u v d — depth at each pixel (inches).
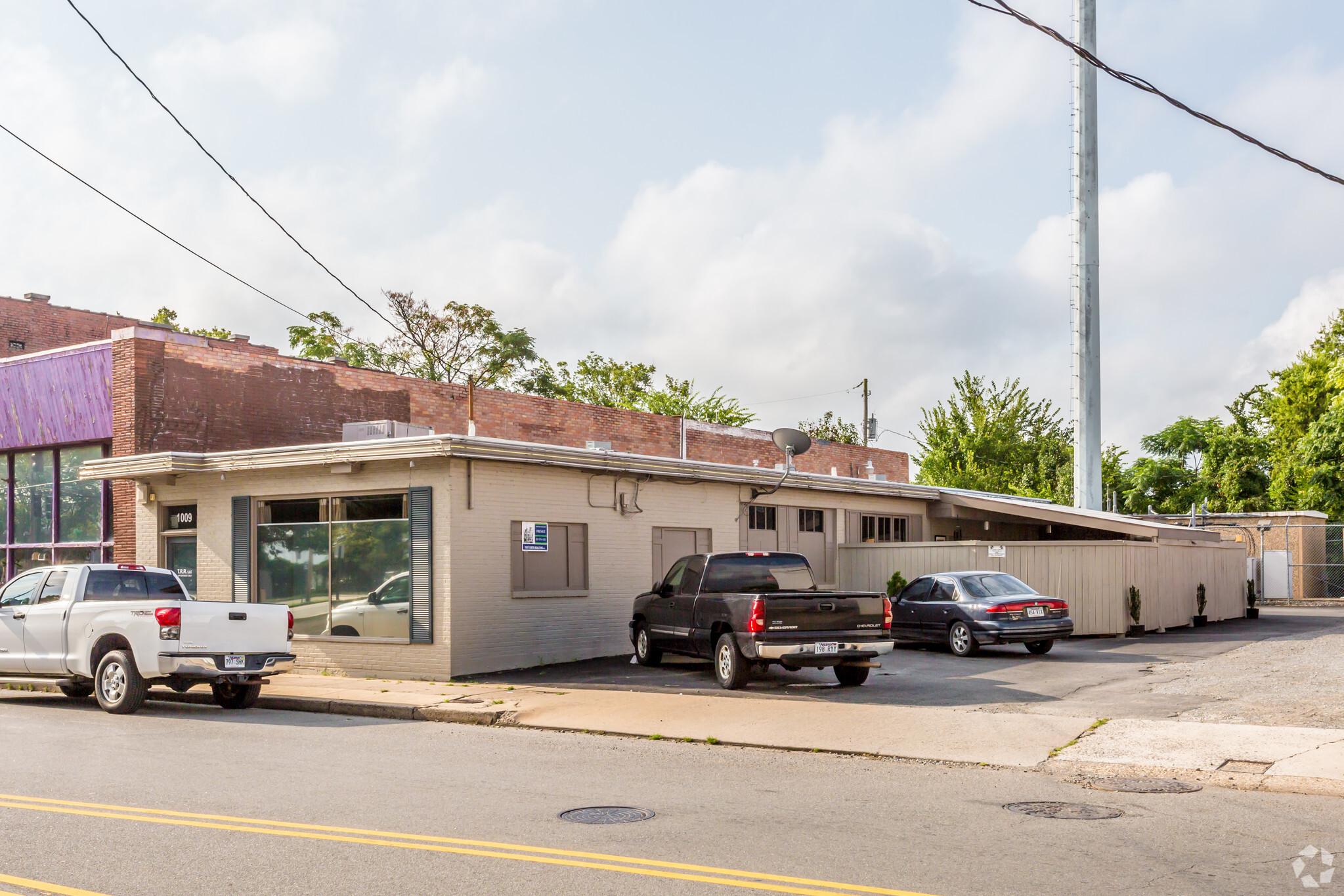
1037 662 763.4
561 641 783.1
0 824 307.0
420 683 682.2
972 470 2156.7
